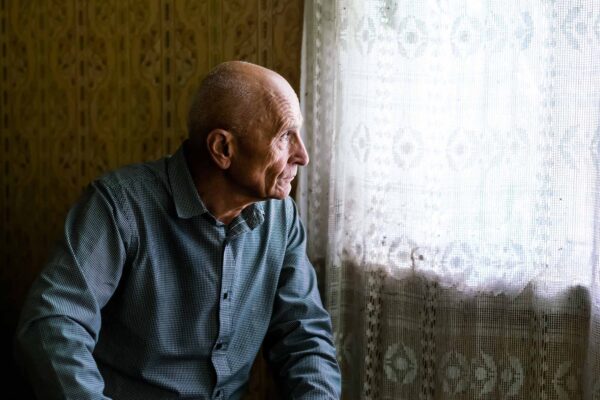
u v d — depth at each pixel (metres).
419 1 1.73
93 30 2.14
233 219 1.55
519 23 1.66
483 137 1.71
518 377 1.74
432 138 1.76
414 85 1.76
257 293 1.62
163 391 1.53
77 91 2.18
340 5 1.79
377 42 1.78
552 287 1.67
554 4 1.61
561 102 1.62
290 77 1.97
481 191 1.72
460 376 1.79
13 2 2.21
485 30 1.69
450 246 1.76
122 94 2.13
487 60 1.69
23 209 2.27
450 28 1.73
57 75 2.19
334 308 1.87
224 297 1.54
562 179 1.64
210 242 1.52
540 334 1.69
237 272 1.57
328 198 1.88
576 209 1.65
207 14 2.03
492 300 1.75
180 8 2.05
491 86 1.69
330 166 1.84
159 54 2.08
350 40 1.80
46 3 2.18
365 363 1.86
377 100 1.80
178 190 1.51
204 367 1.56
